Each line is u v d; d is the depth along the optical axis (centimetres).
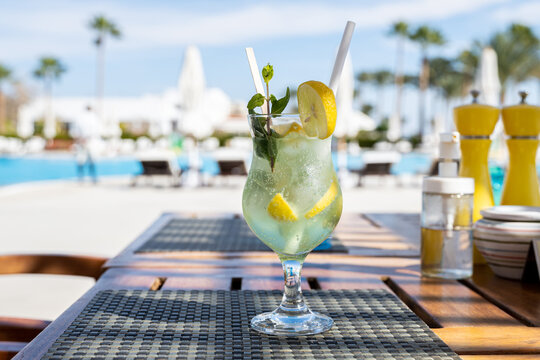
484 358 57
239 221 140
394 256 104
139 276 88
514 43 2609
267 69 65
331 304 73
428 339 61
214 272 91
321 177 64
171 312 69
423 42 3177
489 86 902
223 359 56
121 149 1802
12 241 362
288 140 62
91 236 379
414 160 1545
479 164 95
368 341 60
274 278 87
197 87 795
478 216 95
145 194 678
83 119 877
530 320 68
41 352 58
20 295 236
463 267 87
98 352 57
